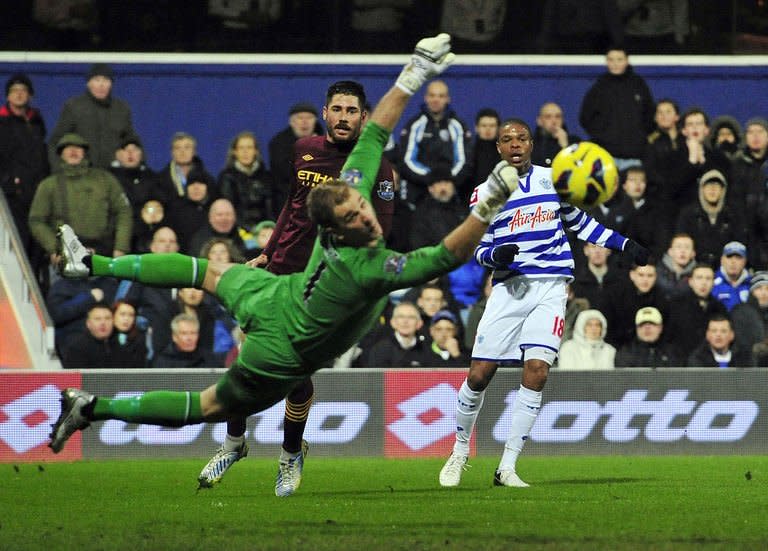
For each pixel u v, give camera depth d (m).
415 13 58.25
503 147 29.19
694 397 42.78
